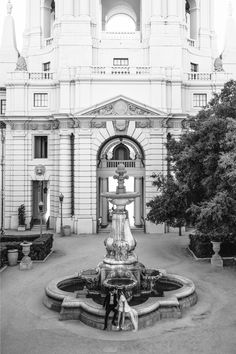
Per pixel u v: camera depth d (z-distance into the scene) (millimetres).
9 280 25078
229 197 25594
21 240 34312
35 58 49938
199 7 51156
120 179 21766
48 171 46375
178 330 17188
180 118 43812
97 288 20469
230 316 18719
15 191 46219
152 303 18375
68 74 43719
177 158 32250
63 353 15188
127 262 20750
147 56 46719
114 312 17328
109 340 16281
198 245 30500
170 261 29922
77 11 46812
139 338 16438
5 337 16688
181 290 20234
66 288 22109
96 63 46812
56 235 42250
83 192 43188
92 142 43250
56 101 45594
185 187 29656
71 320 18438
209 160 27250
